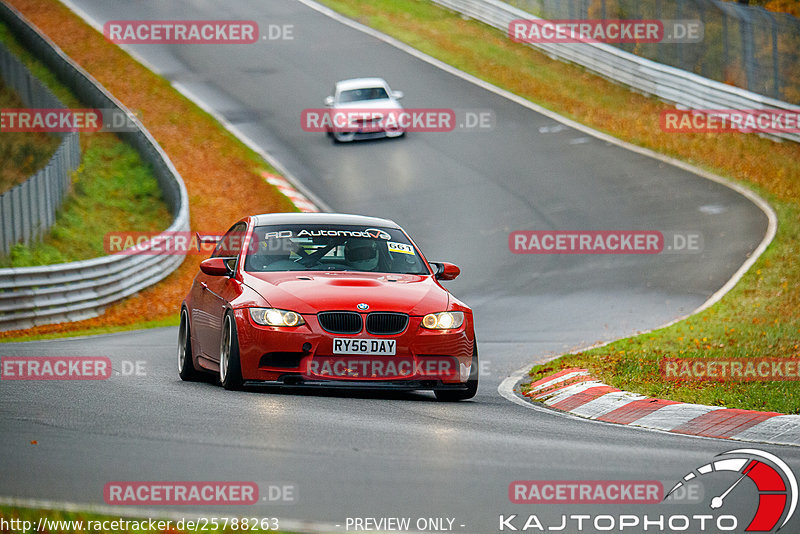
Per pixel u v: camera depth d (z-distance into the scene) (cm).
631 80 13025
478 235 8650
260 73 14712
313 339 2986
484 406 3119
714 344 4469
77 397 2878
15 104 12950
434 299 3164
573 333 5488
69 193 9538
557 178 10112
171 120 12850
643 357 4141
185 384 3341
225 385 3109
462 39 15550
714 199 9031
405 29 16150
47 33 16375
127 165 11025
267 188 10506
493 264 7812
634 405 3134
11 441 2192
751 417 2892
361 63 14762
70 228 8788
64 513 1622
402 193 10075
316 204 10050
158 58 15362
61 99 13225
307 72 14625
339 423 2538
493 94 13200
